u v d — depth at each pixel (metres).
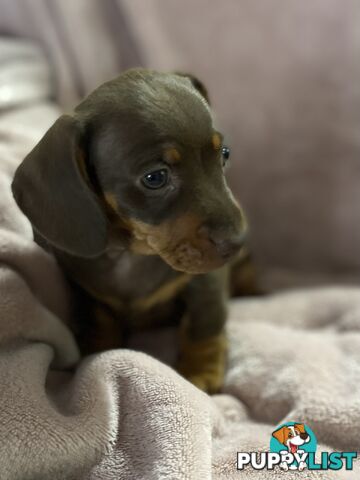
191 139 0.21
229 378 0.26
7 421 0.18
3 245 0.23
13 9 0.40
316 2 0.37
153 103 0.21
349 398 0.23
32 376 0.20
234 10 0.38
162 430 0.19
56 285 0.25
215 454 0.21
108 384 0.21
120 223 0.23
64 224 0.21
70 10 0.39
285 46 0.38
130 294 0.26
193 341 0.26
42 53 0.40
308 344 0.26
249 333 0.28
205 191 0.21
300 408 0.23
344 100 0.38
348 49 0.37
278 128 0.40
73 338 0.24
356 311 0.30
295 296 0.33
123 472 0.19
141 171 0.21
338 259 0.42
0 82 0.36
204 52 0.39
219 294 0.26
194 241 0.21
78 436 0.19
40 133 0.33
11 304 0.21
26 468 0.18
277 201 0.42
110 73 0.40
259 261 0.43
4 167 0.28
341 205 0.40
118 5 0.39
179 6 0.38
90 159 0.22
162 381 0.20
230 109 0.40
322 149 0.40
